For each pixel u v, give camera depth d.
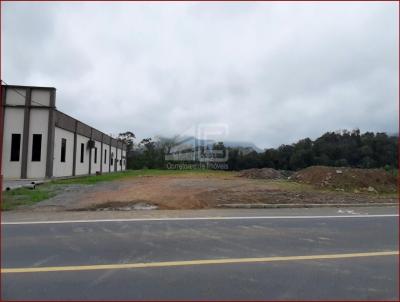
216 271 5.16
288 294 4.38
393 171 20.34
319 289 4.56
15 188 15.18
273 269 5.31
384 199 14.88
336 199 14.19
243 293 4.36
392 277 5.07
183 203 12.17
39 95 22.03
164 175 30.28
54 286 4.50
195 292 4.36
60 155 24.22
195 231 7.87
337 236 7.68
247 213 10.82
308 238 7.43
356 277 5.04
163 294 4.28
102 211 10.79
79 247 6.35
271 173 27.34
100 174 32.47
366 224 9.23
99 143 36.22
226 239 7.16
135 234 7.46
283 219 9.76
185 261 5.60
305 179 20.67
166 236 7.32
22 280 4.70
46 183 18.95
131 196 13.41
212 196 13.71
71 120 26.31
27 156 21.66
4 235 7.25
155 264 5.43
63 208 11.02
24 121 21.73
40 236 7.18
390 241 7.27
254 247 6.57
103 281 4.69
